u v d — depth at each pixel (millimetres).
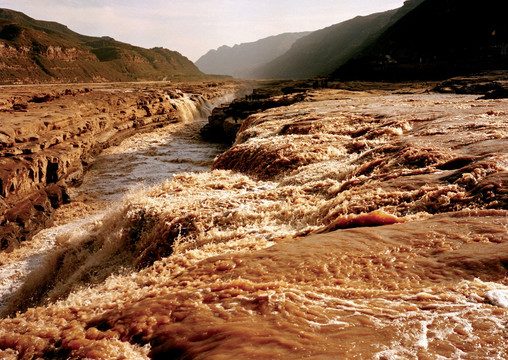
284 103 46469
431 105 20391
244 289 3576
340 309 2914
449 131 10438
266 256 4523
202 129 52875
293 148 14336
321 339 2447
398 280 3371
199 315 3131
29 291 10984
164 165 33906
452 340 2254
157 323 3160
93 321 3568
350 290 3258
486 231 4047
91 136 34750
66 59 146875
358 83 68438
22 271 14852
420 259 3729
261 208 8328
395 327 2504
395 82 72375
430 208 5449
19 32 134250
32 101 42000
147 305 3510
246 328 2734
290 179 11234
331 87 61375
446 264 3508
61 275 10672
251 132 22125
